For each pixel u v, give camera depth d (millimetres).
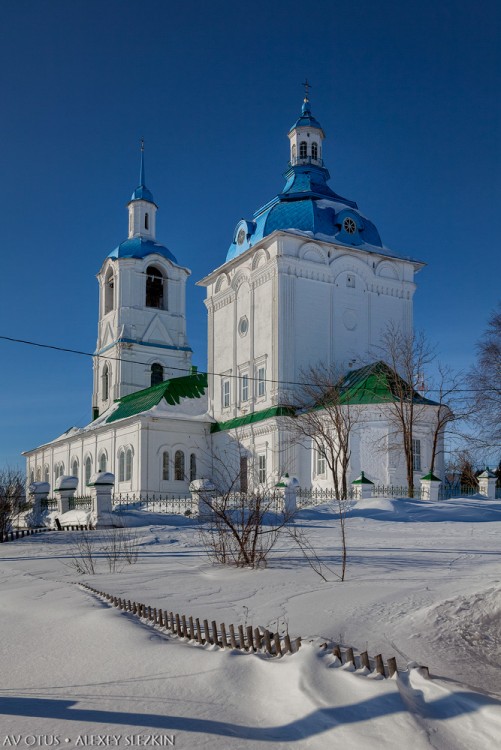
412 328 50094
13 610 12242
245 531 18125
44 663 8453
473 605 10617
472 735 5652
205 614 10852
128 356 64312
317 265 46812
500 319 49344
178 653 8297
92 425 59562
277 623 9812
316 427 40219
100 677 7699
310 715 6098
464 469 49938
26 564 20453
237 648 8453
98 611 11062
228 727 6051
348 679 6719
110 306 68500
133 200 69312
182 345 67062
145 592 13352
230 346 50688
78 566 17875
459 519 31188
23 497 42719
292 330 45438
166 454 49688
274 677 7074
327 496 38250
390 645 8938
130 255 66250
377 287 49156
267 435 45031
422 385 43906
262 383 47125
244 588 13305
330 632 9438
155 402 51375
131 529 28672
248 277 48969
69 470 62406
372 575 14383
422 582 13055
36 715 6535
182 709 6539
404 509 32375
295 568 16000
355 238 49125
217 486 34312
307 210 48500
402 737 5594
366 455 40312
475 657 8750
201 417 51062
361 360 47500
